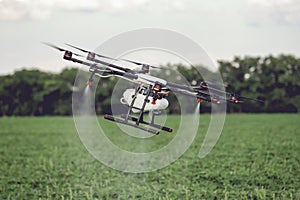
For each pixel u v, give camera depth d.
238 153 23.41
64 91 56.44
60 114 56.34
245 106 51.16
